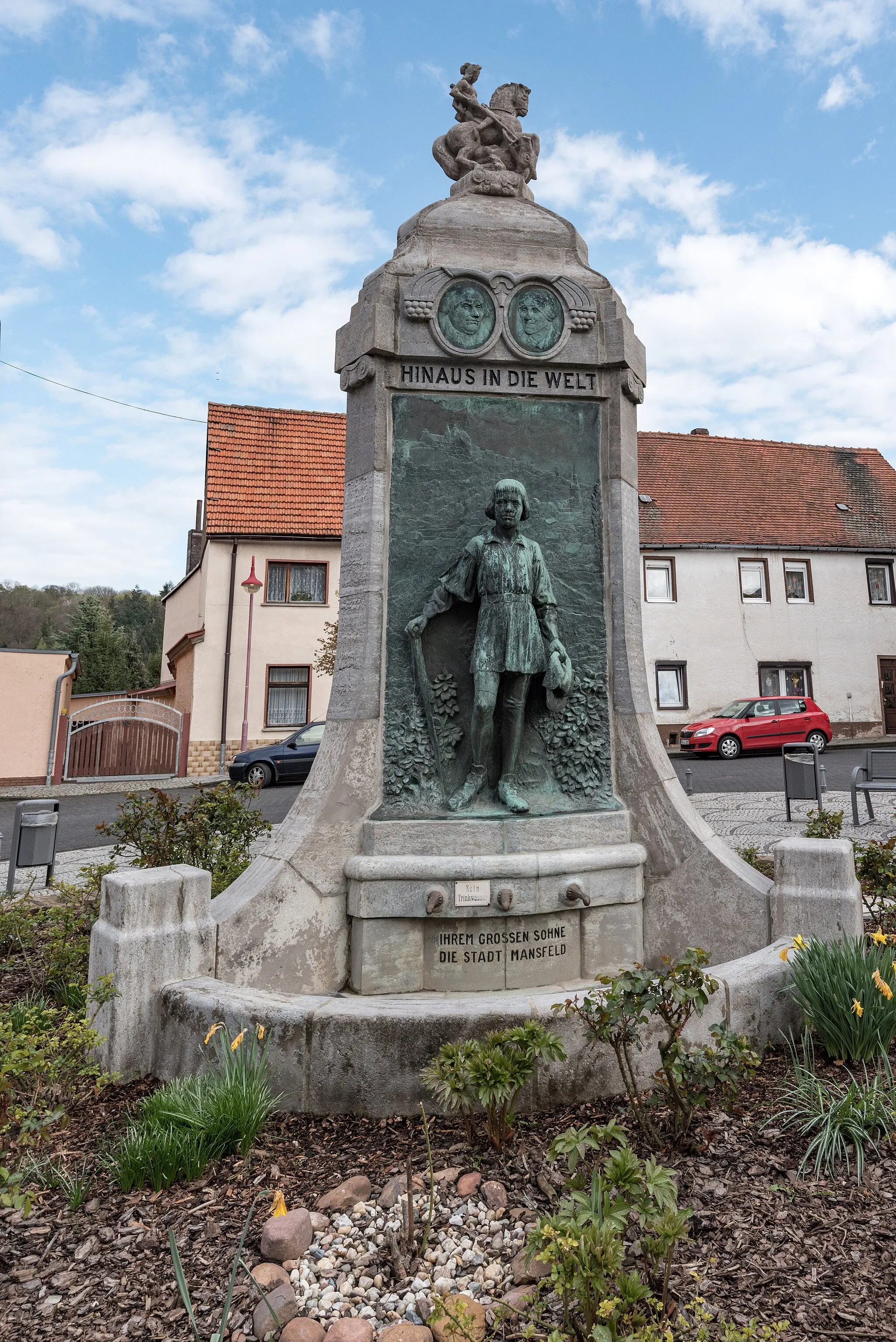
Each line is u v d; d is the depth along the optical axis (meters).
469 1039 3.31
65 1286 2.41
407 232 5.18
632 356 5.12
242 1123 3.05
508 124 5.44
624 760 4.87
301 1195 2.80
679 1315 2.09
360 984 4.33
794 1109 3.08
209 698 22.33
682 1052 2.98
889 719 27.06
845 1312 2.13
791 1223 2.49
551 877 4.43
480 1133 3.09
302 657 22.92
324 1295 2.31
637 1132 3.03
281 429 25.77
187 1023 3.60
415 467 4.89
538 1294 2.23
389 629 4.78
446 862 4.32
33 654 20.56
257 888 4.34
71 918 5.21
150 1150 2.91
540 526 4.97
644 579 25.80
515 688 4.66
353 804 4.55
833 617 26.75
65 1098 3.47
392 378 4.89
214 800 6.21
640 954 4.69
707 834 4.94
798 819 11.09
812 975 3.57
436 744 4.73
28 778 20.38
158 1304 2.32
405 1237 2.51
